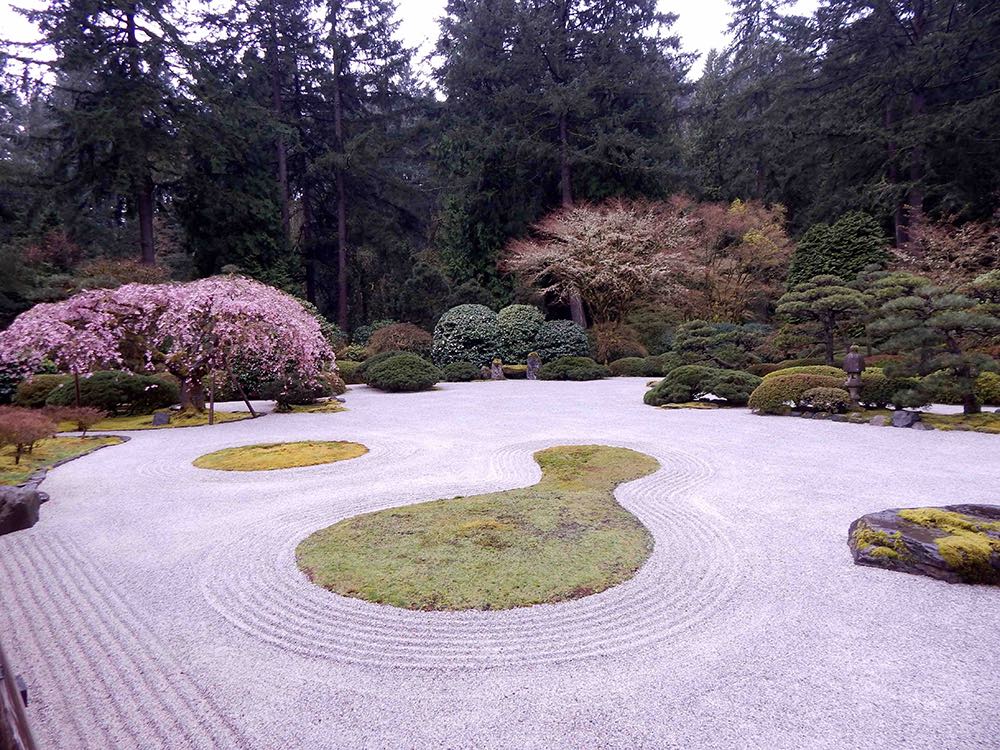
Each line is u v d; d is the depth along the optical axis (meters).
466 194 22.50
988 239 15.45
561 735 2.01
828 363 11.78
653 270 18.20
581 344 18.97
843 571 3.36
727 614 2.87
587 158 20.45
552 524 4.15
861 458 6.16
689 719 2.08
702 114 28.36
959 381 7.93
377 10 24.34
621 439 7.56
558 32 21.25
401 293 22.28
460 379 17.23
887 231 19.86
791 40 22.56
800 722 2.05
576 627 2.78
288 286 21.33
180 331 9.16
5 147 23.80
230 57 22.59
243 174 21.92
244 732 2.07
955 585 3.14
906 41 19.22
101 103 17.73
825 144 20.72
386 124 26.06
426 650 2.60
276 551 3.84
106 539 4.16
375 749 1.97
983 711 2.09
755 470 5.76
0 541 4.16
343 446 7.37
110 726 2.12
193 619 2.95
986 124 16.00
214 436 8.46
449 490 5.26
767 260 19.56
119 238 24.30
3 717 1.04
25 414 6.80
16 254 15.30
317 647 2.65
